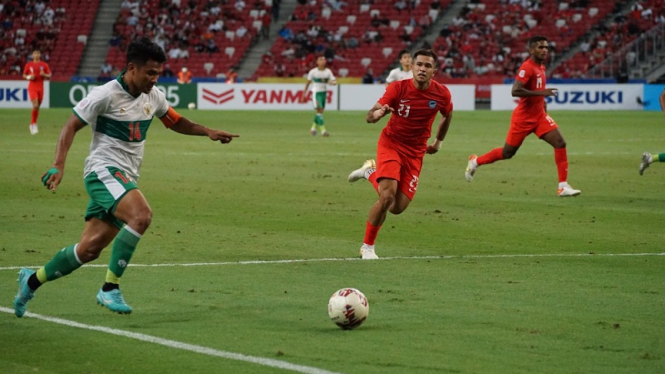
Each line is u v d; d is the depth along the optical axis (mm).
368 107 116500
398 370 14148
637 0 129750
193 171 47250
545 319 17734
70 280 21172
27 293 17016
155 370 14125
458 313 18234
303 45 130000
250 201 36125
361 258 24625
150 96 17859
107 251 25109
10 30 132500
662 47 121000
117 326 16891
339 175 46000
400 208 25422
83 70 129375
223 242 26859
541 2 132125
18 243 26172
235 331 16609
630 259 24688
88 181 17281
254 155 56938
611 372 14125
